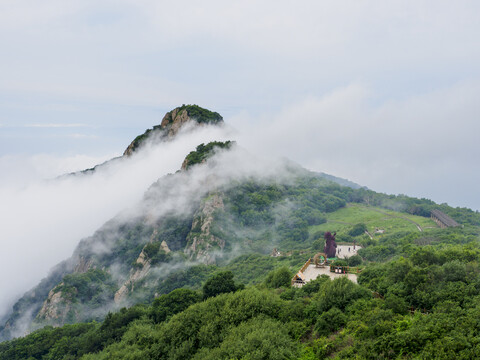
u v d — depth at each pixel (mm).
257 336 55250
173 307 89625
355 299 60938
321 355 50781
